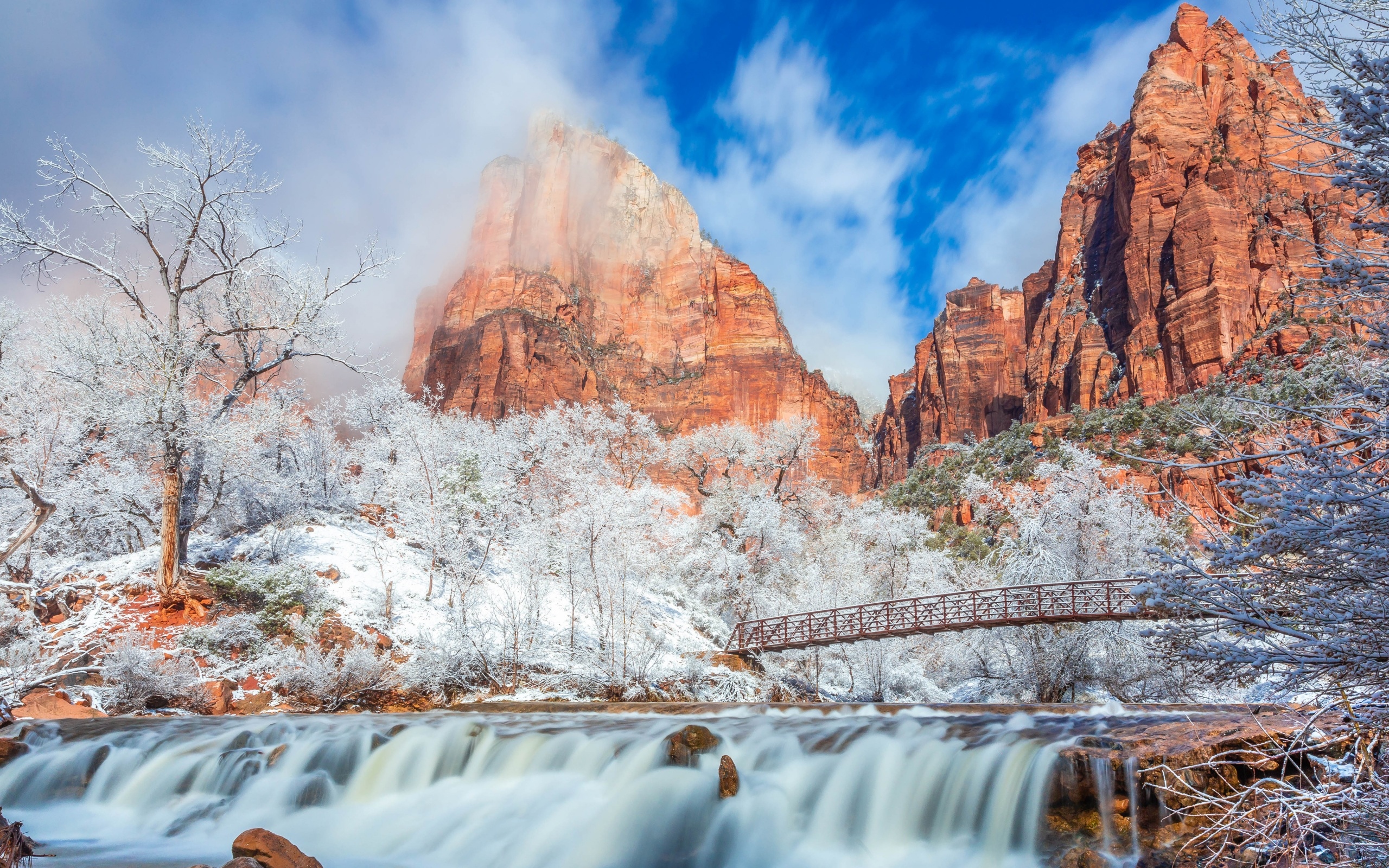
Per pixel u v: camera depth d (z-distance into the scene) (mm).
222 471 25609
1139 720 13203
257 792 12992
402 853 11602
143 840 11625
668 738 12852
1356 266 4887
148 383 22297
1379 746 5543
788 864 11109
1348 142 4906
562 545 26594
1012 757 10680
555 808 12172
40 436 25422
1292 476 4953
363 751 13875
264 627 21875
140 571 23641
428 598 26922
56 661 18516
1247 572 5395
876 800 11602
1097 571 26469
